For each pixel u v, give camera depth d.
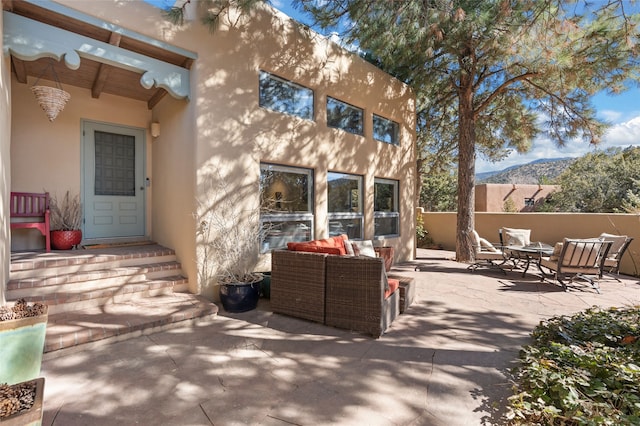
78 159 5.12
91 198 5.27
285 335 3.39
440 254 10.05
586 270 5.57
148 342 3.15
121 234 5.58
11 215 4.35
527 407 1.97
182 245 4.60
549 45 5.03
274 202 5.35
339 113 6.70
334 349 3.07
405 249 8.56
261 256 5.08
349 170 6.74
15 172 4.56
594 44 5.57
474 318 4.01
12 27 3.08
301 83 5.74
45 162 4.81
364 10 4.60
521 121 8.70
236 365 2.73
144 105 5.79
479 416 2.07
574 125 7.09
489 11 5.54
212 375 2.56
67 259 3.91
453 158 12.64
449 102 10.07
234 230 4.68
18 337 2.19
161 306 3.79
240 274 4.51
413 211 8.92
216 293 4.48
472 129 8.29
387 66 7.59
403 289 4.20
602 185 14.37
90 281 3.86
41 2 3.16
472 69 7.82
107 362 2.74
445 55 7.83
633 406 1.85
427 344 3.21
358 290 3.46
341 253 4.12
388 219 8.16
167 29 3.98
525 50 5.79
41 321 2.31
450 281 6.07
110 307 3.72
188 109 4.43
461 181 8.39
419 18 4.72
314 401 2.23
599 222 7.88
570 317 3.63
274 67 5.25
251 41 4.90
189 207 4.41
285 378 2.53
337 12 4.86
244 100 4.81
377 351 3.04
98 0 3.47
